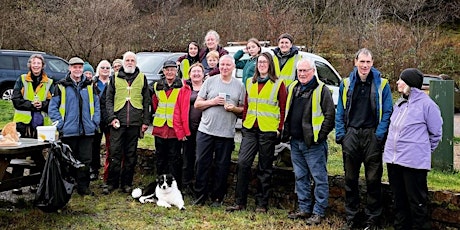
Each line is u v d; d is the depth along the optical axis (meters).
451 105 5.71
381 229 5.00
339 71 20.22
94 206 5.79
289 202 5.79
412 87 4.56
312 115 5.11
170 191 5.80
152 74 10.15
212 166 6.22
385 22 23.92
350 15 22.88
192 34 22.39
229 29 21.61
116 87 6.24
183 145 6.20
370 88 4.84
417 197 4.47
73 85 5.98
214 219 5.37
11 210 5.50
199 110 6.01
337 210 5.41
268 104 5.46
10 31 20.47
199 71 6.12
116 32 21.36
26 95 6.28
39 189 5.10
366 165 4.90
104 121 6.45
